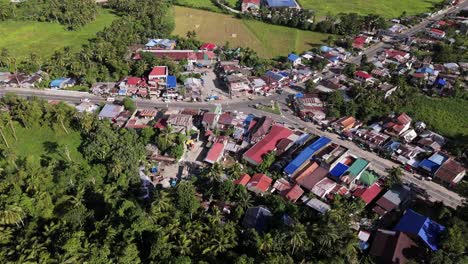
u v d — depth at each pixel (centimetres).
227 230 10631
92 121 16062
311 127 17162
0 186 12162
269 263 9038
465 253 10519
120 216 10875
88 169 13700
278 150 15050
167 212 11438
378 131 16412
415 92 19138
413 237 11000
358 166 13875
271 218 11544
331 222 10412
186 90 19662
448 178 13600
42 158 15075
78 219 11025
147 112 17675
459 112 17788
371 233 11625
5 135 16375
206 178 13438
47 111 16700
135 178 13488
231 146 15550
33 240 10156
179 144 15275
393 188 13150
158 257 9712
